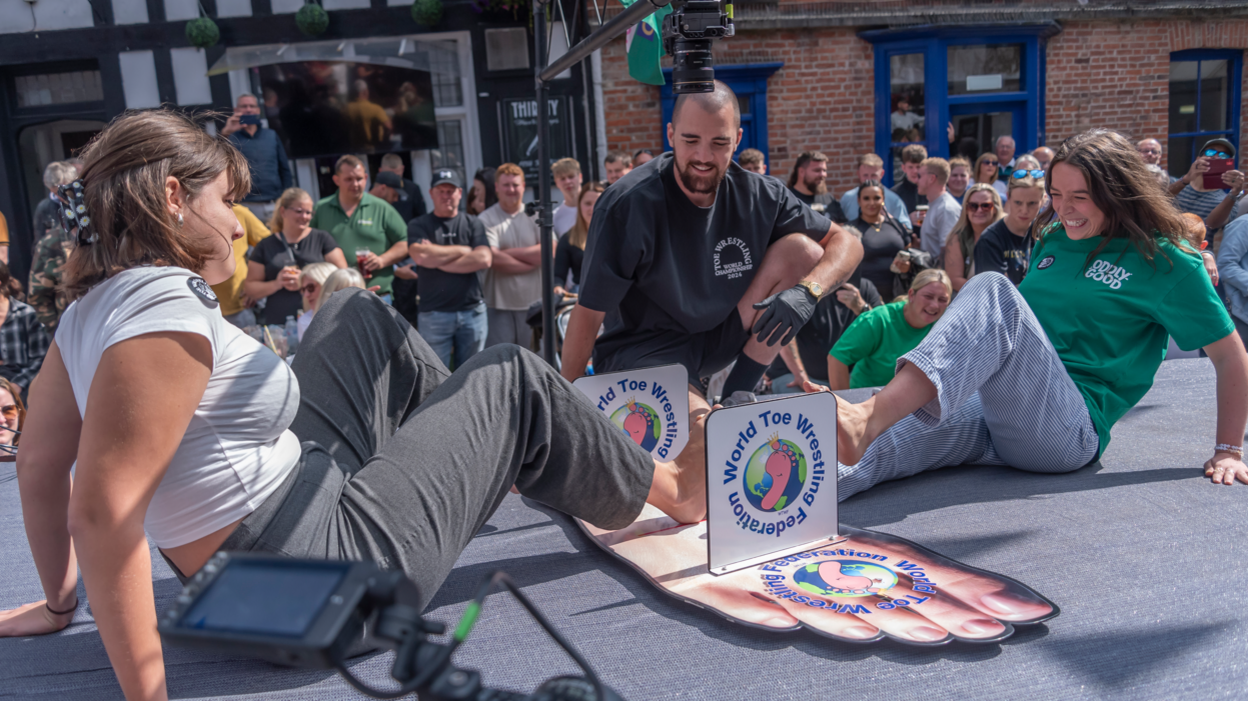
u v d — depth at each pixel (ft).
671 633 4.97
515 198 18.37
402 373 6.08
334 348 5.63
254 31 24.99
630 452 5.51
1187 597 5.15
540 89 10.23
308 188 26.02
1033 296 8.34
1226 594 5.16
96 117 25.39
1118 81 28.19
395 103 25.62
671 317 8.23
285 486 4.44
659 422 7.70
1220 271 15.84
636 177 7.73
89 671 4.92
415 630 1.91
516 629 5.11
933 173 19.47
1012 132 28.14
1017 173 14.25
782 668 4.55
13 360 14.15
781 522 5.96
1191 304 7.38
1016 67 27.61
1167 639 4.73
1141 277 7.64
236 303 16.14
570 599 5.49
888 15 26.35
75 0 24.61
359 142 25.70
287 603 1.85
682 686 4.44
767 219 8.05
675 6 6.99
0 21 24.50
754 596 5.30
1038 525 6.35
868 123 27.07
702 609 5.14
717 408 5.61
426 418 4.90
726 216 7.91
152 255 4.02
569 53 8.90
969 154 28.09
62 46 24.75
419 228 17.56
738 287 8.16
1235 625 4.83
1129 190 7.48
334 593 1.85
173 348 3.68
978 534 6.25
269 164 22.11
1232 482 6.95
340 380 5.55
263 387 4.29
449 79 25.99
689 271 7.92
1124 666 4.50
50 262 15.76
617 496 5.50
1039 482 7.43
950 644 4.63
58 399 4.71
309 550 4.32
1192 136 29.68
